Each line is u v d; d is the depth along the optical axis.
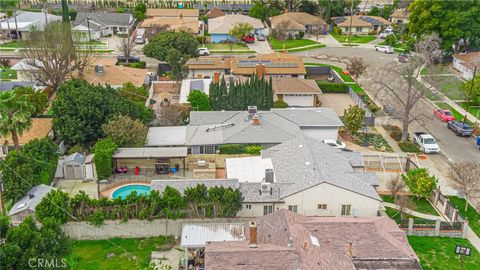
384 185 62.41
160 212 50.94
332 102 92.94
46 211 49.31
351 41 135.75
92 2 164.88
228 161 61.19
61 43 87.19
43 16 139.50
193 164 65.38
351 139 75.81
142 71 98.56
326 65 114.31
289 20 136.50
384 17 158.62
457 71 108.88
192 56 106.19
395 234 46.09
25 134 66.75
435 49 99.69
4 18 142.00
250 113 70.88
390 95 81.50
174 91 94.81
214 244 42.75
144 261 47.25
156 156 62.69
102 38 133.12
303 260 39.62
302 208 52.12
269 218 47.16
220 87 79.00
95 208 50.59
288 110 75.19
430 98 88.69
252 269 39.03
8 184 54.44
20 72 96.44
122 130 64.69
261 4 158.88
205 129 69.06
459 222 52.19
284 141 66.38
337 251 42.59
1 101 56.09
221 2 176.62
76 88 69.62
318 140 69.38
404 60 111.38
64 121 66.06
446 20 112.12
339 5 153.88
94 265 46.56
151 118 75.25
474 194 59.59
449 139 77.00
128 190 60.38
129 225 50.62
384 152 71.56
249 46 129.50
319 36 140.38
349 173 56.59
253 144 66.44
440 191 59.22
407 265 41.78
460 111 87.56
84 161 62.88
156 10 151.75
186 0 176.50
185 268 45.03
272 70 101.06
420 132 76.19
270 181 53.88
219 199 50.78
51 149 60.84
